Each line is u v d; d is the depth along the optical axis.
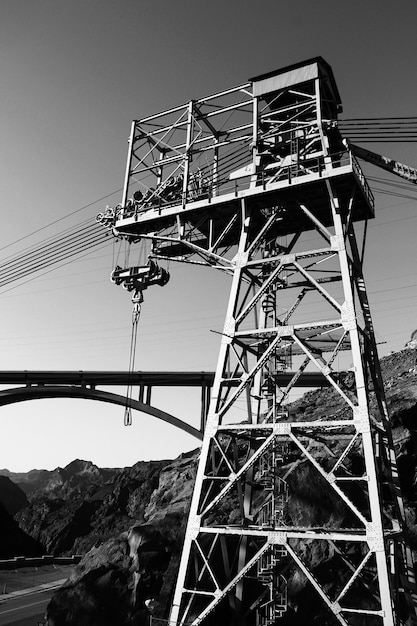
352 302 22.56
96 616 33.09
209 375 70.12
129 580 34.69
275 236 30.20
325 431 26.22
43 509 194.25
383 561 18.03
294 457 37.56
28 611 47.97
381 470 24.03
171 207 29.64
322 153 26.14
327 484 32.16
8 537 124.56
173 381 72.25
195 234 30.97
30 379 79.19
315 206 27.80
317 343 27.17
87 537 151.38
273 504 24.11
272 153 29.25
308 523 30.98
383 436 24.84
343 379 24.62
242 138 29.70
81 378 76.00
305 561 29.64
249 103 29.72
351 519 30.67
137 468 186.62
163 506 49.22
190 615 28.83
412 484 40.06
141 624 31.70
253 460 21.92
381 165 28.78
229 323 25.05
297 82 28.06
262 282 29.02
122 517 156.25
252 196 26.73
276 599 24.30
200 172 30.64
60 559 92.25
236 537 31.20
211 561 30.70
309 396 75.75
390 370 80.75
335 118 30.52
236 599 23.59
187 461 63.00
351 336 21.94
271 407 26.62
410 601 22.06
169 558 35.34
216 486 39.19
